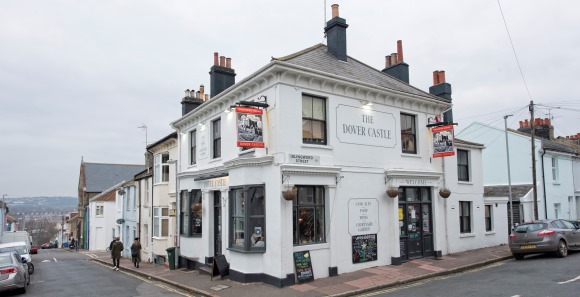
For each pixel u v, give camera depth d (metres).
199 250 17.53
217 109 16.83
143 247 25.95
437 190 17.25
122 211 34.00
